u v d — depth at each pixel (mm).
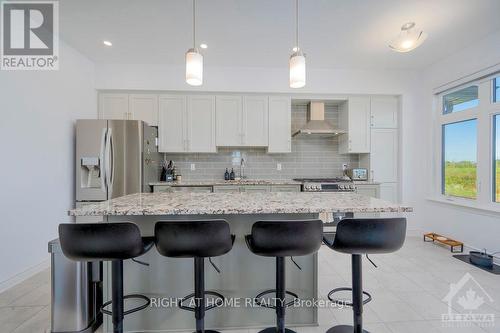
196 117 4031
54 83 3020
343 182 3996
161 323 1825
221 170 4395
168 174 4113
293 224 1419
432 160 3953
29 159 2666
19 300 2203
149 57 3633
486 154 3121
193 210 1499
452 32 2918
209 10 2518
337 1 2373
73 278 1751
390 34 2988
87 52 3467
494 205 3049
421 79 4105
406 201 4094
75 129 3375
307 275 1888
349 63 3826
